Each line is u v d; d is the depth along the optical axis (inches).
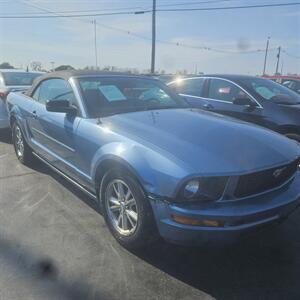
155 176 113.0
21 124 217.5
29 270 120.6
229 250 135.0
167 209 111.0
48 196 181.6
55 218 157.9
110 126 139.5
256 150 123.2
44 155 195.0
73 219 157.2
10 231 146.0
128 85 179.5
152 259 128.3
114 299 108.0
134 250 132.0
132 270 121.9
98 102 160.6
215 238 108.7
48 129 180.5
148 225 120.9
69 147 161.6
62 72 185.9
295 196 124.9
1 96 286.8
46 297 108.1
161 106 174.7
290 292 112.7
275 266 126.1
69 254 130.3
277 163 120.7
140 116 151.5
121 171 126.3
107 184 137.3
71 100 166.6
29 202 174.4
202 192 108.7
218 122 148.0
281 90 248.1
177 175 108.3
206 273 121.4
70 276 117.9
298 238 144.7
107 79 177.3
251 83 244.7
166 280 117.3
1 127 293.4
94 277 117.7
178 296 110.0
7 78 316.5
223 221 107.7
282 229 151.6
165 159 113.3
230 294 111.4
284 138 144.3
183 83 283.7
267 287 115.0
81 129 149.9
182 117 153.0
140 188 119.6
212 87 259.9
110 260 127.1
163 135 128.0
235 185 111.3
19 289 111.3
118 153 125.2
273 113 219.0
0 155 254.5
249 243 139.9
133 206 127.6
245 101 228.4
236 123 150.7
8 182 200.5
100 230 147.9
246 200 114.4
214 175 108.3
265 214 114.1
